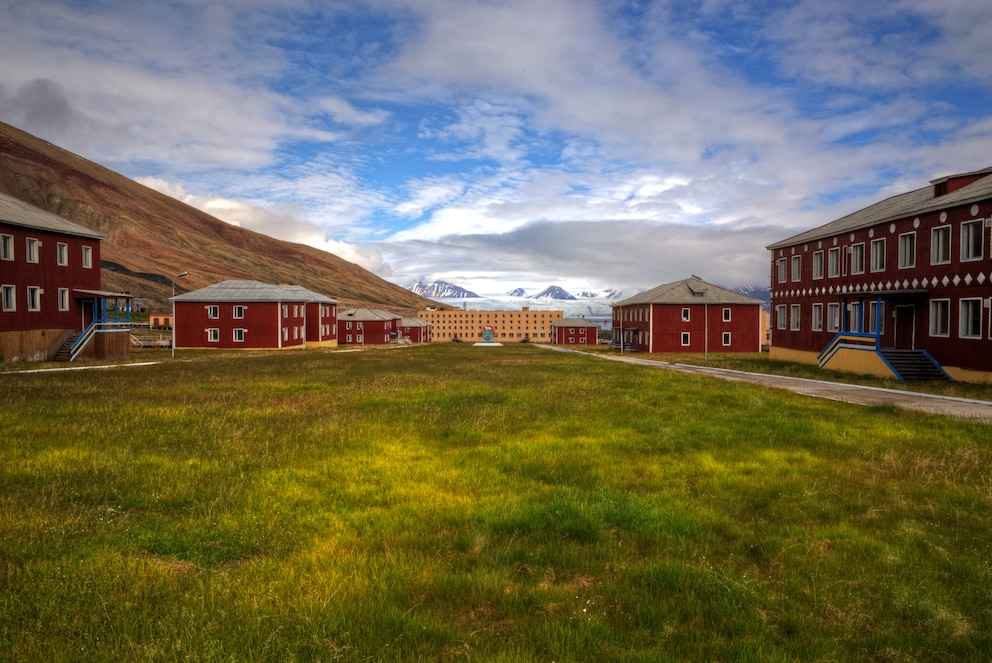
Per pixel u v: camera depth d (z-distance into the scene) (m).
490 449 10.74
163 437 11.40
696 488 8.26
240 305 63.47
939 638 4.44
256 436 11.73
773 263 42.88
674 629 4.43
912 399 18.50
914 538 6.37
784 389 20.67
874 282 30.42
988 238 22.97
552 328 111.94
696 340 60.06
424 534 6.39
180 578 5.25
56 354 36.28
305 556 5.73
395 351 63.75
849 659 4.18
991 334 22.84
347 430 12.43
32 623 4.38
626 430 12.49
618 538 6.37
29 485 8.16
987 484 8.48
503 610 4.74
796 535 6.47
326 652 4.02
